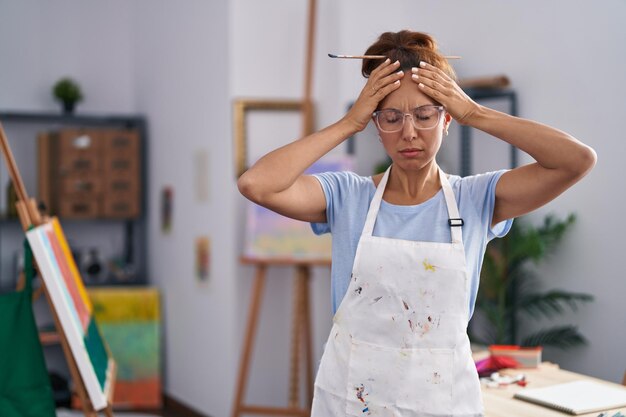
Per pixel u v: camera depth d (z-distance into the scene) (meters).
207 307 5.14
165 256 5.75
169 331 5.71
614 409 2.24
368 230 1.80
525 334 4.02
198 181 5.20
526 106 3.92
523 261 3.92
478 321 4.20
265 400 4.82
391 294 1.77
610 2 3.49
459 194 1.81
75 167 5.74
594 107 3.58
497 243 3.91
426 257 1.76
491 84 3.95
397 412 1.77
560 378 2.64
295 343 4.54
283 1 4.81
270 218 4.59
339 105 4.55
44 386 3.08
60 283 3.08
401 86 1.71
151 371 5.57
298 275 4.55
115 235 6.21
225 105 4.82
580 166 1.64
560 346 3.74
